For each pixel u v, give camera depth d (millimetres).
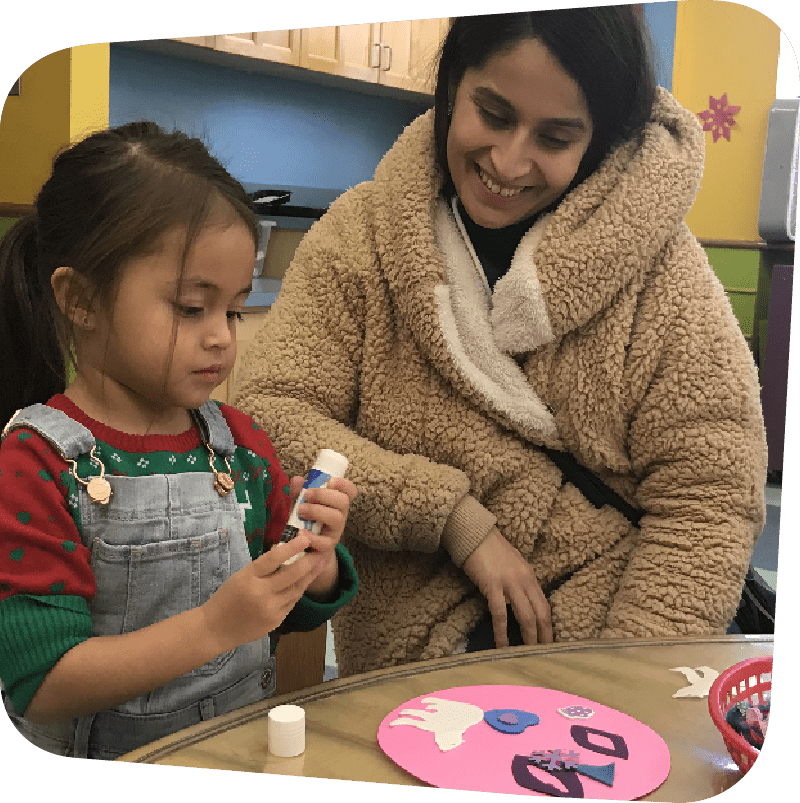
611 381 1190
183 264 951
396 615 1315
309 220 1308
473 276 1229
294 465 1267
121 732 1021
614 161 1157
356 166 1277
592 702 866
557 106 1150
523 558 1266
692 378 1158
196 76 1357
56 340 1090
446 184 1232
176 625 887
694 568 1153
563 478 1266
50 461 948
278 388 1300
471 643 1292
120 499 981
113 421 1020
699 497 1168
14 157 1350
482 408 1246
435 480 1229
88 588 929
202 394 1003
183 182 970
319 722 826
